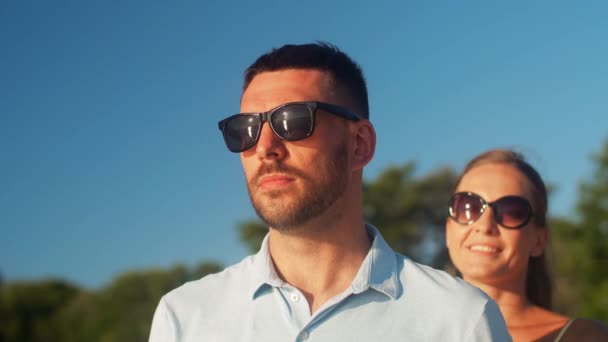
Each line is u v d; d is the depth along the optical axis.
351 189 2.59
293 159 2.44
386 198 28.69
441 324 2.38
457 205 3.73
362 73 2.79
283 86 2.53
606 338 3.28
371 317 2.40
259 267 2.54
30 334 41.59
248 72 2.67
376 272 2.48
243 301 2.53
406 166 29.20
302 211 2.41
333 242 2.50
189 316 2.57
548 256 3.97
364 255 2.58
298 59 2.59
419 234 28.11
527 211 3.64
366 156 2.68
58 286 45.06
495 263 3.61
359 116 2.64
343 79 2.62
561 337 3.38
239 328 2.46
